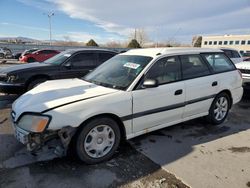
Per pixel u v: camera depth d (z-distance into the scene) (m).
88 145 3.24
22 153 3.52
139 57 4.16
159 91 3.79
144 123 3.72
